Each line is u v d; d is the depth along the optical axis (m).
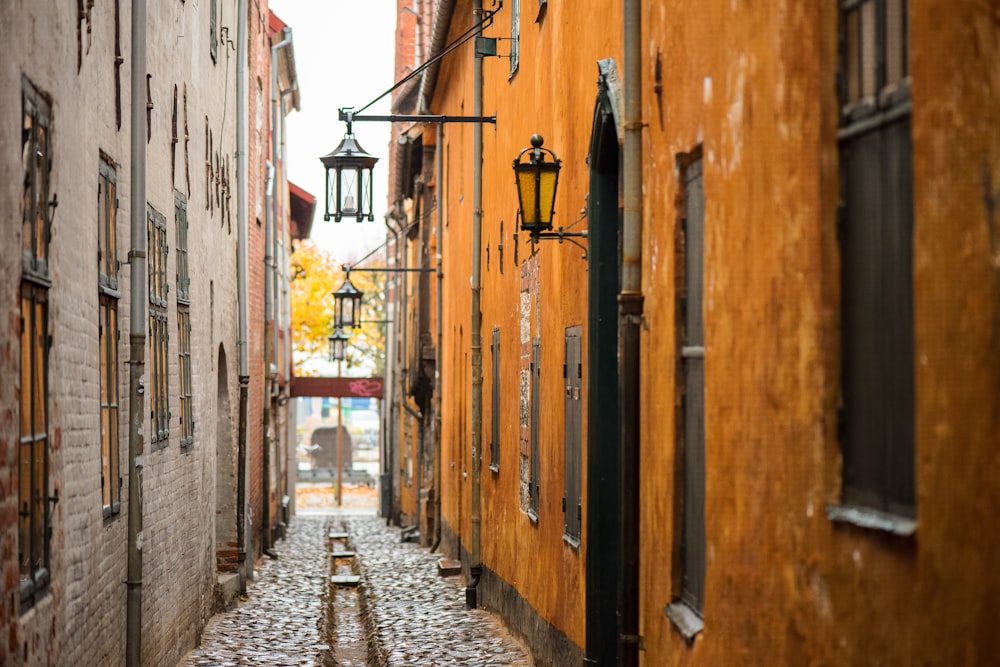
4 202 7.49
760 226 6.28
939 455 4.46
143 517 12.84
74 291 9.72
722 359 6.92
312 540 37.00
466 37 16.55
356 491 67.69
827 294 5.56
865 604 5.10
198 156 17.59
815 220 5.61
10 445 7.59
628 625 9.20
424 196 32.69
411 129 32.25
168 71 14.92
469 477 23.30
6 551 7.49
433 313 32.53
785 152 5.94
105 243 11.27
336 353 40.09
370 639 17.50
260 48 30.00
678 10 8.10
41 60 8.52
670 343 8.33
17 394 7.79
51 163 8.88
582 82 12.29
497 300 19.17
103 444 11.18
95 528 10.55
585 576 11.89
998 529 4.14
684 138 7.95
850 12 5.46
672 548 8.29
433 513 32.38
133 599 12.07
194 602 16.61
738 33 6.64
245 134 22.70
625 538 9.23
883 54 5.09
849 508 5.38
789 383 5.91
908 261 4.85
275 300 35.22
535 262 15.35
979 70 4.24
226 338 21.08
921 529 4.60
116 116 11.70
